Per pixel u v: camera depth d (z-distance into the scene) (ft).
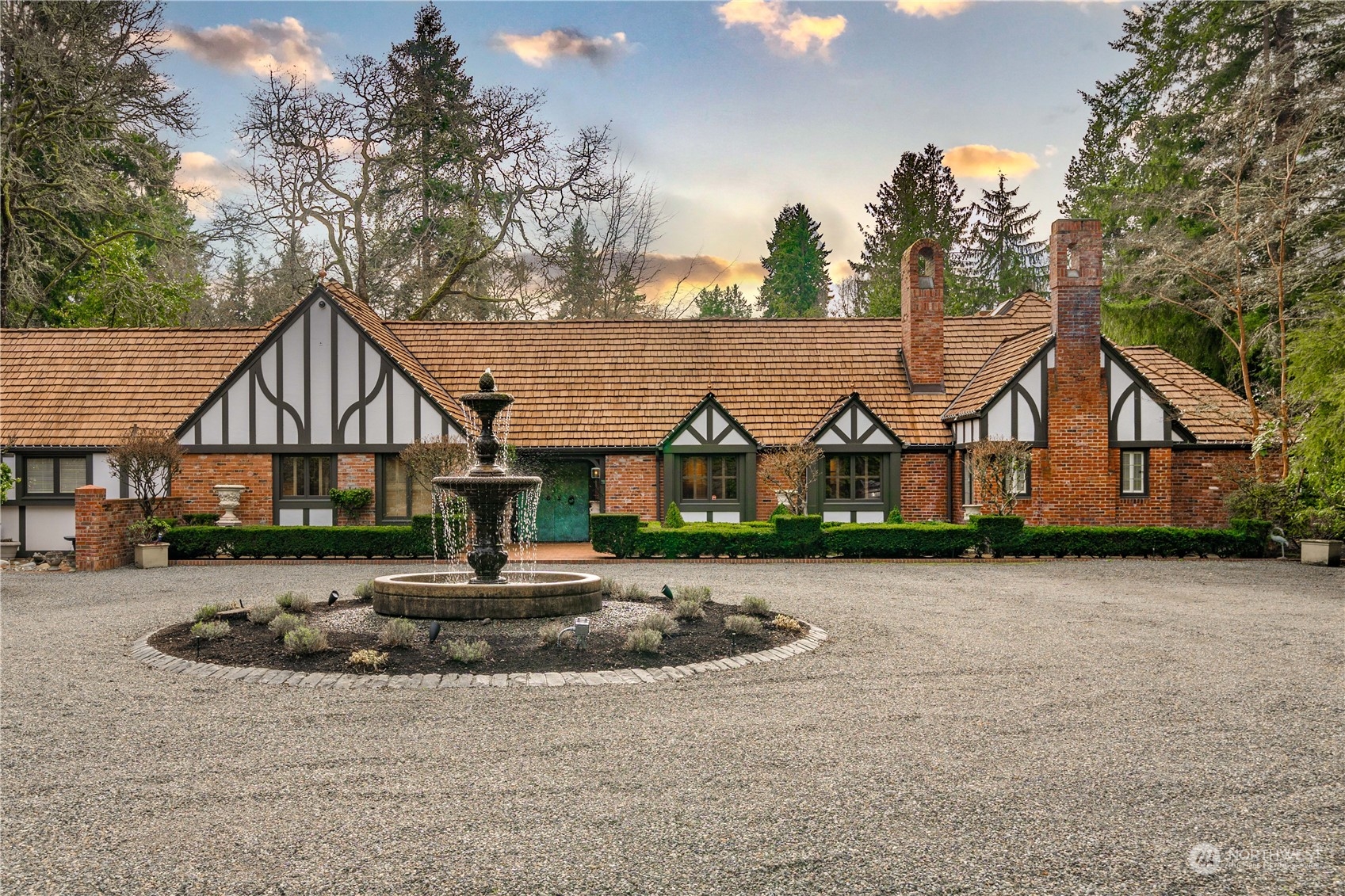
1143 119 104.63
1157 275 90.02
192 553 61.00
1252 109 76.18
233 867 13.42
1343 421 57.11
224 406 69.31
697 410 73.20
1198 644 31.24
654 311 146.30
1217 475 72.43
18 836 14.56
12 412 71.31
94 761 18.26
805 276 193.36
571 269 130.41
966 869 13.46
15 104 87.45
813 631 33.09
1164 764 18.29
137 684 24.85
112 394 73.51
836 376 80.94
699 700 23.45
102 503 56.39
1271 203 71.87
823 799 16.25
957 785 17.02
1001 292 175.52
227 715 21.77
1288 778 17.54
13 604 40.40
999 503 65.36
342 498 68.03
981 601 41.47
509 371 81.30
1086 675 26.45
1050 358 69.41
